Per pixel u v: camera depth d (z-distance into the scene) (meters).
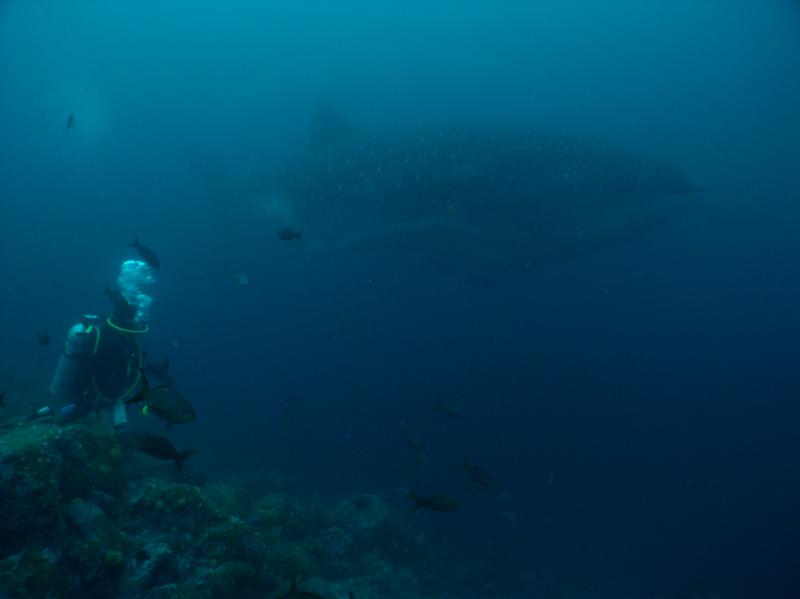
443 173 10.47
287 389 23.61
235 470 11.77
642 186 10.73
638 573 14.66
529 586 10.78
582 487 20.25
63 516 3.77
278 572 5.46
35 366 18.16
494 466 18.64
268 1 66.12
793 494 24.30
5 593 2.99
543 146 10.53
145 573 3.98
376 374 23.88
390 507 8.86
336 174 11.85
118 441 5.00
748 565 16.98
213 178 15.88
